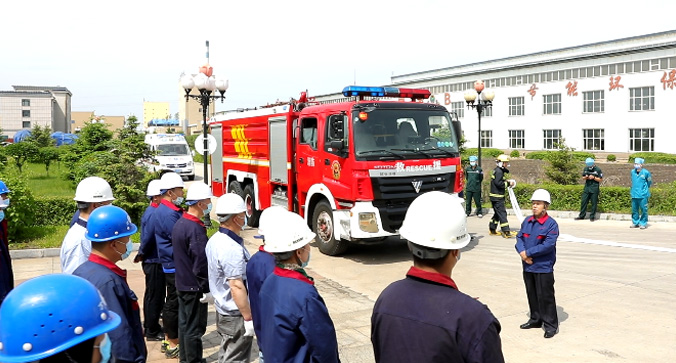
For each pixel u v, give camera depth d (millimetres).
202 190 5008
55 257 10562
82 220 4512
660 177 23781
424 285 2434
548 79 38812
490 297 7781
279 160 12273
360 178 9602
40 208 12852
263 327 3191
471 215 16469
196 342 4980
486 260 10188
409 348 2320
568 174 20219
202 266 4918
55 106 98000
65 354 1739
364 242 9953
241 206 4449
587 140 36594
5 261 5477
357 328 6594
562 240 11984
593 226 13961
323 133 10453
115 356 3186
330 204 10555
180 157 28828
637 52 32938
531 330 6422
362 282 8844
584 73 36281
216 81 14094
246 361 4621
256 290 3873
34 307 1710
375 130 9844
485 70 43562
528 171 29312
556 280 8594
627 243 11445
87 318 1792
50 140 42562
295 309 3029
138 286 8547
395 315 2404
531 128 40406
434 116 10562
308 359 3059
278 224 3229
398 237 12195
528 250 6195
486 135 44656
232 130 14984
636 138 33531
